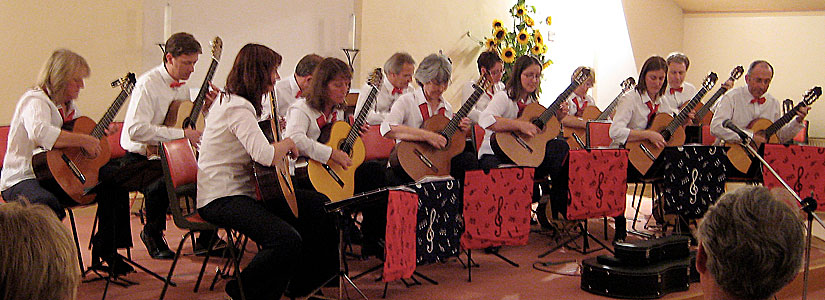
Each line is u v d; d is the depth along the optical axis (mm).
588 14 9758
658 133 5344
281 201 3289
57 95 3846
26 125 3703
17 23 5508
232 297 3270
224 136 3312
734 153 5477
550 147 5258
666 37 9430
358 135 4254
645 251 3949
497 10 8836
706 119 6723
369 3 7465
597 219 6199
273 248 3182
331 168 4078
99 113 5969
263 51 3355
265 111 5238
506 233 4293
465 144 5074
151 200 4324
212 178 3303
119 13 6047
